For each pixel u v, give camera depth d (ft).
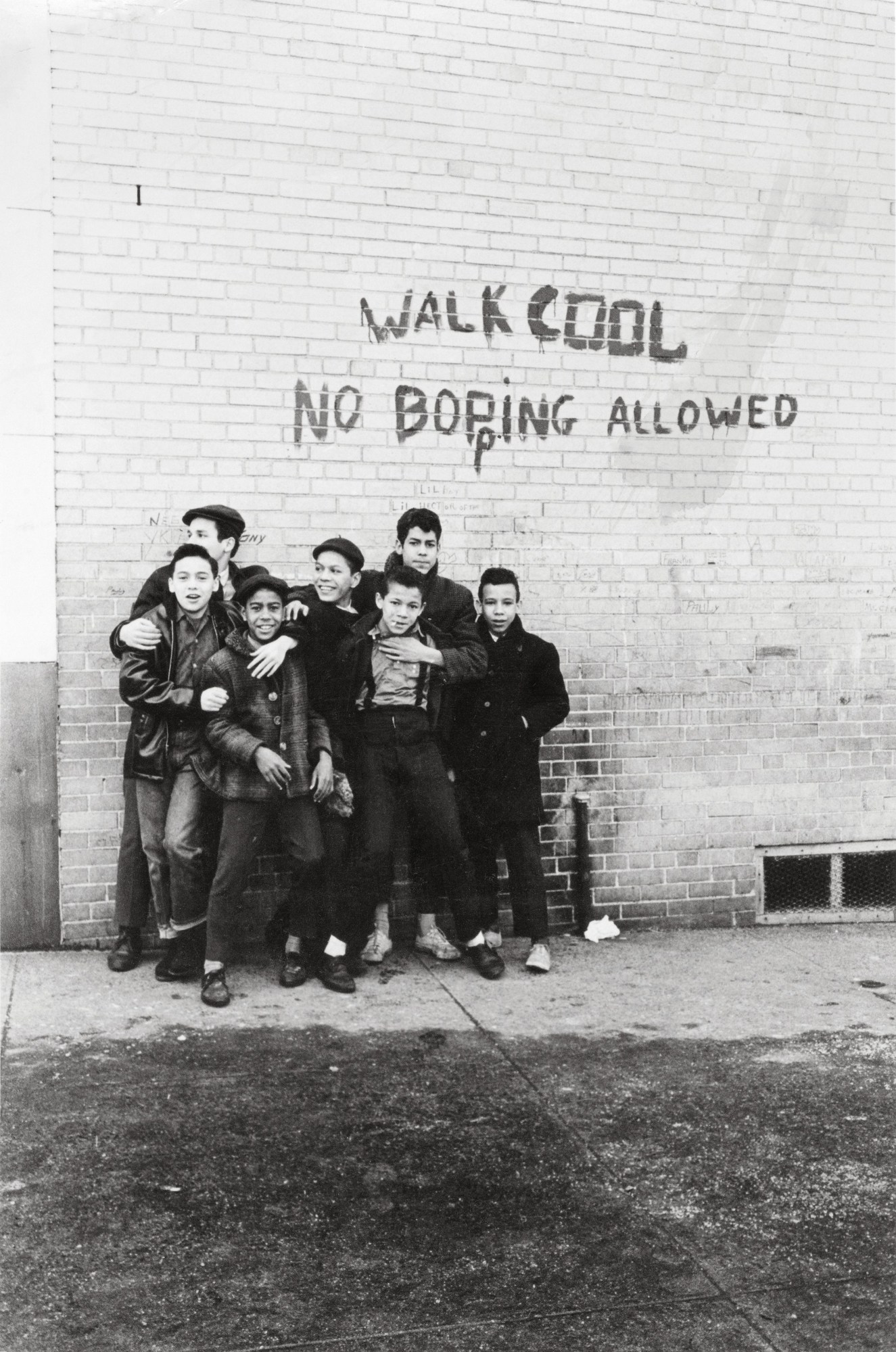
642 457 19.65
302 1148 11.72
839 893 20.74
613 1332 9.05
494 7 18.83
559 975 17.20
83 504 17.20
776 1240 10.33
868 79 20.65
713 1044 14.67
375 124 18.29
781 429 20.35
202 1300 9.30
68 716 17.17
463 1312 9.23
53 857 17.22
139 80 17.34
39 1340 8.79
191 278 17.57
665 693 19.75
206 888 16.07
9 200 16.93
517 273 18.97
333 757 16.12
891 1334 9.07
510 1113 12.62
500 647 17.17
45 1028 14.52
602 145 19.38
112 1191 10.82
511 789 17.24
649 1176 11.38
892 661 20.80
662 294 19.72
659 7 19.65
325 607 16.28
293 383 17.98
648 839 19.71
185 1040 14.26
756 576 20.20
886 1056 14.38
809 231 20.44
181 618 15.65
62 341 17.11
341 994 16.10
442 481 18.69
